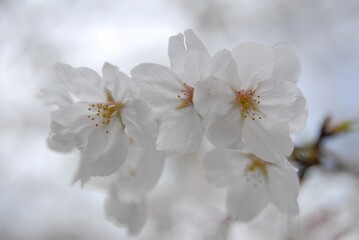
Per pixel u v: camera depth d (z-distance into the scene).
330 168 0.29
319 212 0.35
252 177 0.27
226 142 0.24
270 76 0.24
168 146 0.24
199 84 0.24
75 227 0.44
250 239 0.39
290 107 0.24
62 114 0.25
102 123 0.25
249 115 0.24
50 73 0.42
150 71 0.24
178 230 0.39
